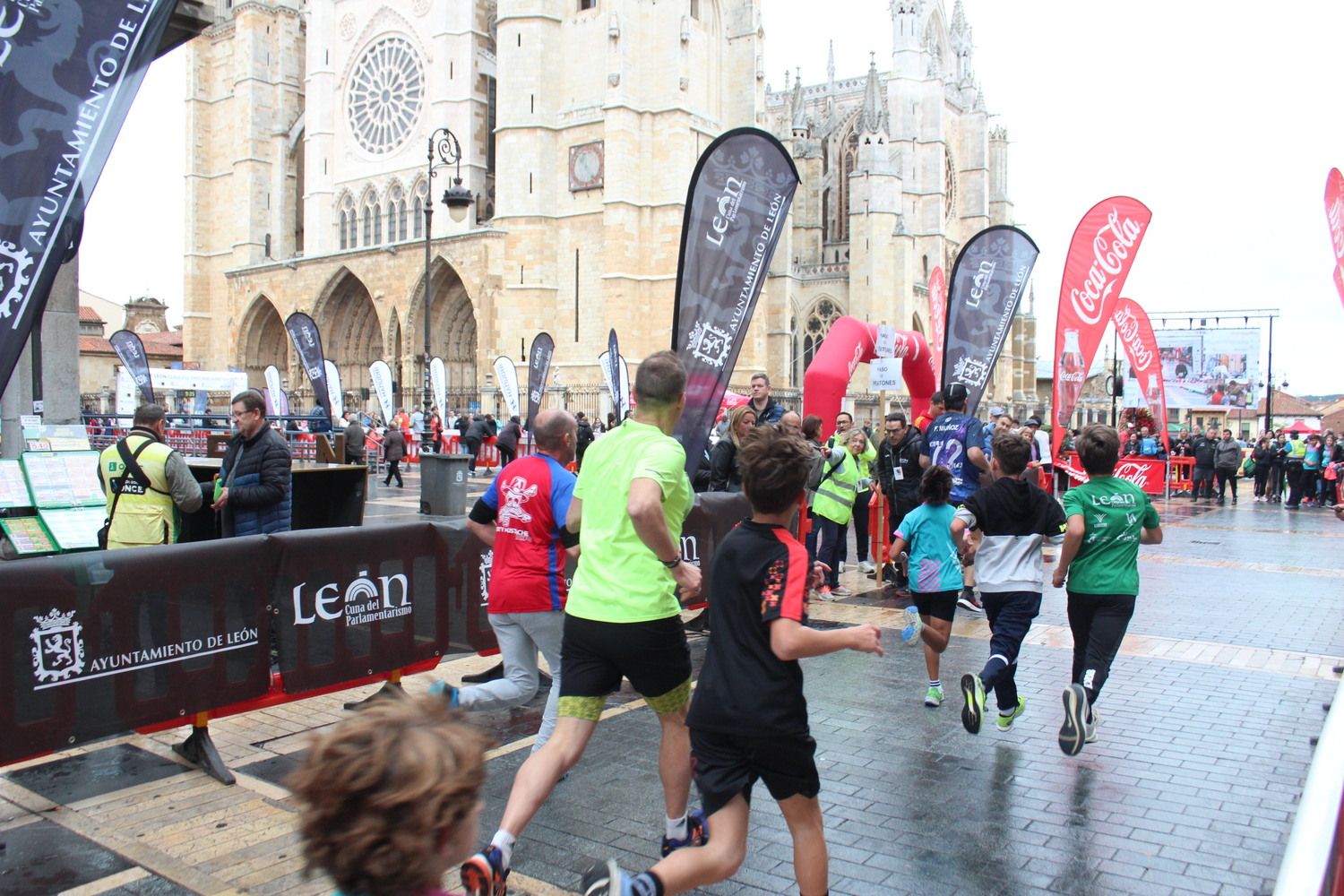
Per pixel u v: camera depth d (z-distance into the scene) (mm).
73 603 6031
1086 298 15969
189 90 70938
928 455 12500
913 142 64062
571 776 6711
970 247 17500
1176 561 17859
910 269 59594
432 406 40375
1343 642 11070
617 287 48344
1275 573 16406
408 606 8078
